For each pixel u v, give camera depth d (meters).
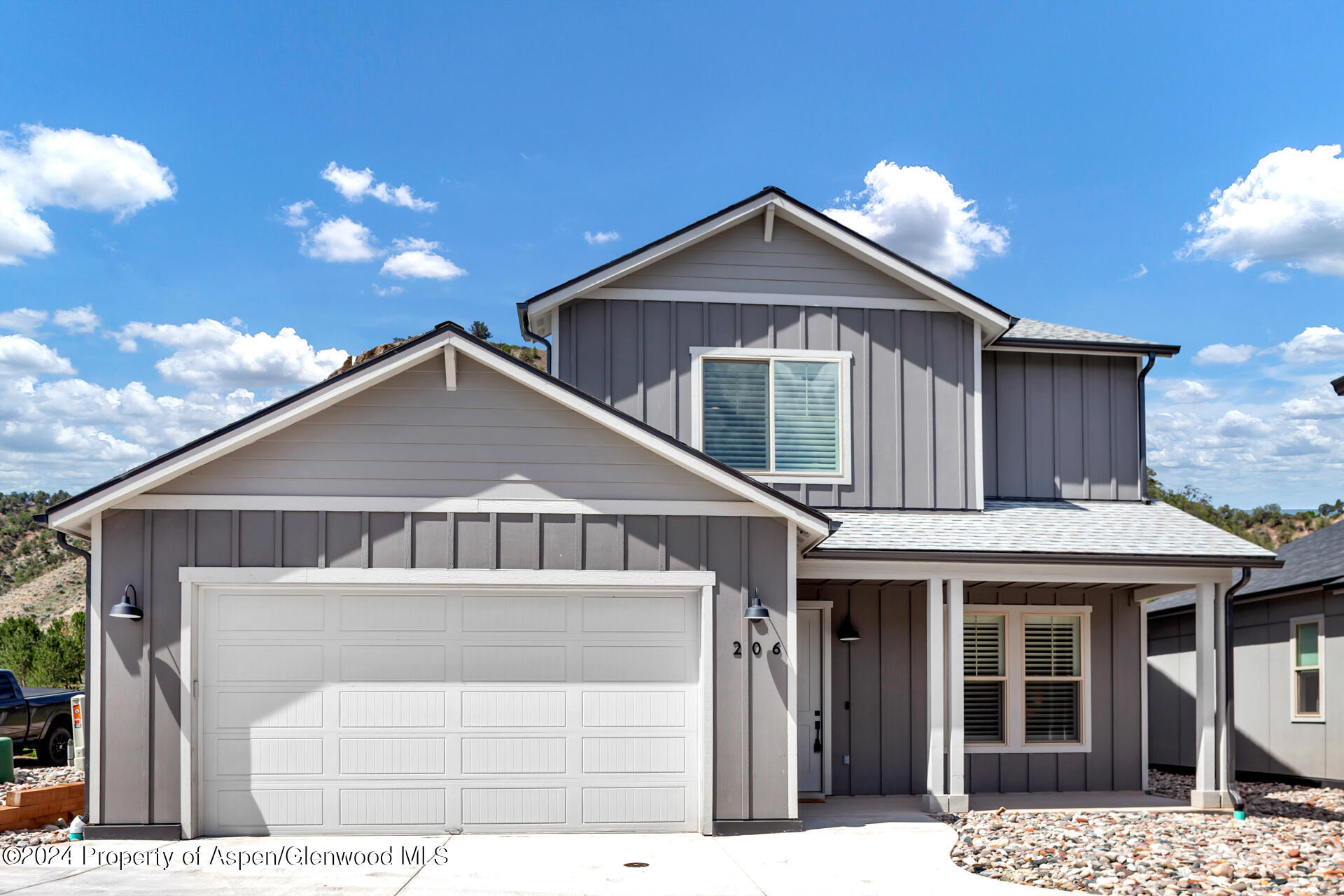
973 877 8.78
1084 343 15.07
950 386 14.11
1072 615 14.47
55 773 15.70
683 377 13.67
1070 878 8.68
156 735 10.07
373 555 10.45
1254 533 59.66
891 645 13.84
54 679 28.73
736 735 10.70
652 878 8.66
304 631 10.50
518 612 10.73
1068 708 14.34
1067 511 14.42
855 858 9.47
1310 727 16.58
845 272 14.09
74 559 74.25
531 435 10.73
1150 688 19.67
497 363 10.45
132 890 8.10
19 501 96.19
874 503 13.75
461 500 10.59
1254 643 18.05
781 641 10.80
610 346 13.62
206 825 10.24
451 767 10.52
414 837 10.30
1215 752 12.66
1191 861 9.27
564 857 9.45
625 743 10.72
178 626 10.16
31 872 8.70
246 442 10.29
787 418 13.78
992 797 13.59
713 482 10.86
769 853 9.70
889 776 13.60
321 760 10.41
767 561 10.88
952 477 13.95
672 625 10.88
